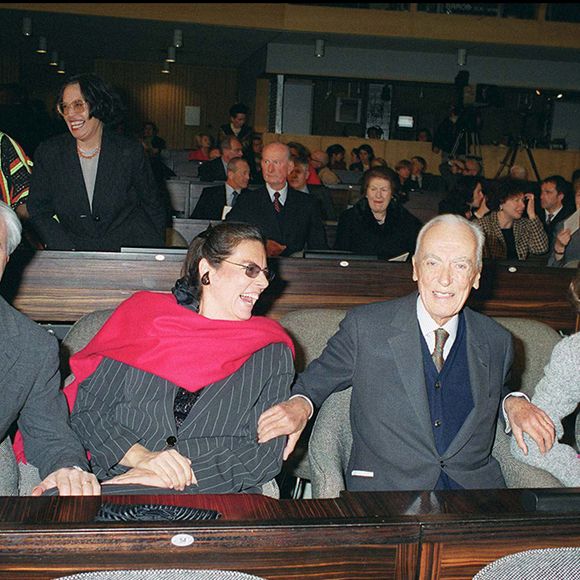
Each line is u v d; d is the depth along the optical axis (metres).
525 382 2.55
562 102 14.01
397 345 2.14
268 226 4.59
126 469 2.06
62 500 1.31
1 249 1.90
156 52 15.33
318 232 4.69
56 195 3.39
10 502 1.29
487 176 12.57
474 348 2.16
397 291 3.12
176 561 1.13
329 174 8.95
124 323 2.21
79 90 3.25
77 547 1.11
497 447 2.26
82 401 2.13
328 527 1.17
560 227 5.59
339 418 2.29
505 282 3.25
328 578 1.17
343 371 2.19
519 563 1.15
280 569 1.16
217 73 17.16
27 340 1.95
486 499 1.35
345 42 12.66
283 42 12.95
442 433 2.13
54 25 12.84
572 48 12.27
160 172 6.94
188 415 2.11
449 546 1.20
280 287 3.05
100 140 3.39
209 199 5.86
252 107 14.45
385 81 13.56
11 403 1.93
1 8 11.65
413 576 1.20
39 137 6.67
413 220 4.64
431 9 12.27
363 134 14.59
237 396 2.13
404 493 1.37
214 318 2.21
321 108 14.45
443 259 2.05
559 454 2.09
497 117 14.49
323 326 2.54
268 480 2.07
